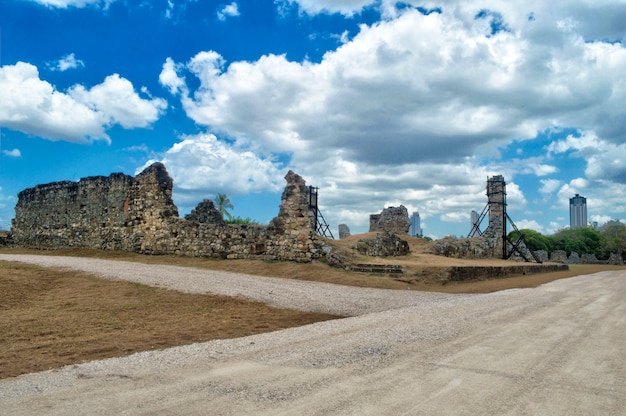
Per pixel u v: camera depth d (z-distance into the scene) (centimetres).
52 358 830
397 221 4159
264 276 2122
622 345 855
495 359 757
